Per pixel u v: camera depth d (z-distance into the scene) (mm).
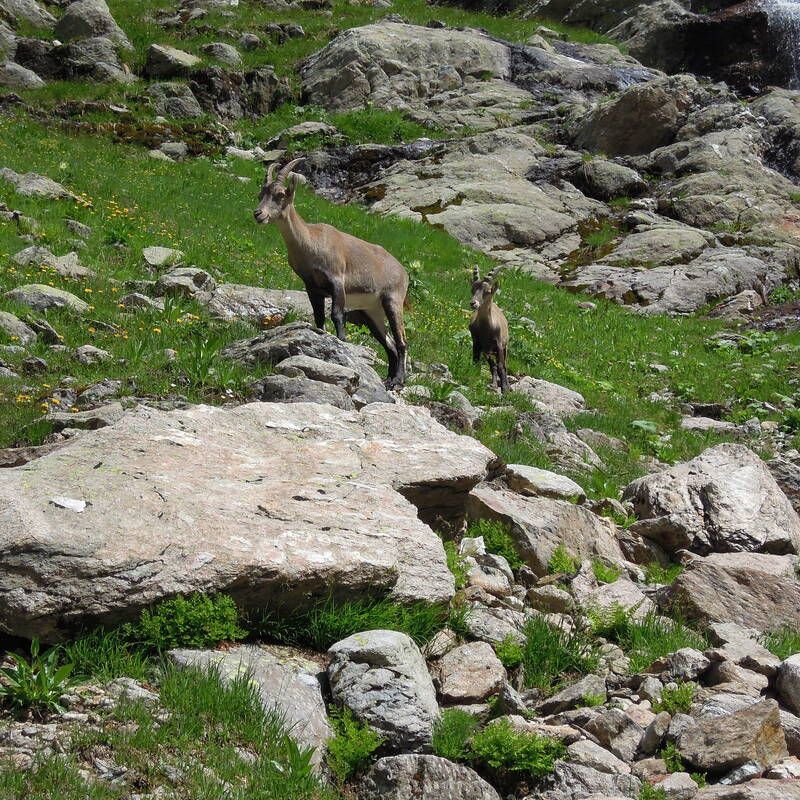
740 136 52812
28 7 59281
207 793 6715
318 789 7133
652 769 7855
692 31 68000
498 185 48250
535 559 11906
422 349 23859
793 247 45000
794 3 69125
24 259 21719
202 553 8461
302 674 8336
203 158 48219
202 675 7828
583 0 76250
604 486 15695
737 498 14117
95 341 17391
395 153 53188
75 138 46562
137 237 27391
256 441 11297
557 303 36969
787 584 11641
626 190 50125
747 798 7039
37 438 12805
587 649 10117
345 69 60438
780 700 9297
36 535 7984
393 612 9180
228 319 20781
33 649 7676
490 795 7270
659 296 39750
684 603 11531
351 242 19109
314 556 8891
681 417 24562
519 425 18344
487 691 8734
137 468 9648
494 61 64000
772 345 33781
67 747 6895
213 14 67812
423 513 11562
